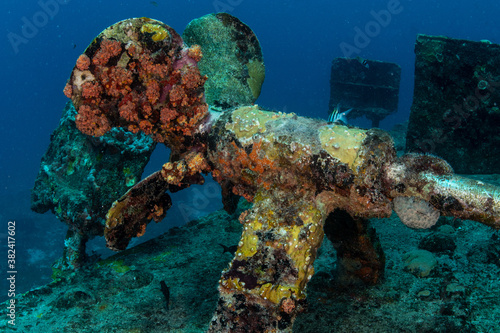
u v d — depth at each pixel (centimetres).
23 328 391
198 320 382
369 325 351
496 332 325
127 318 394
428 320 350
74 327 386
